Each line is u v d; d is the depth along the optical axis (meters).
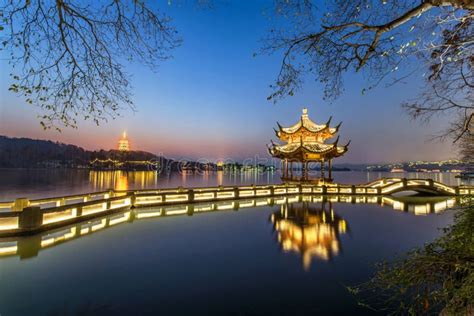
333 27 3.85
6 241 10.66
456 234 3.54
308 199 26.23
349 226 13.83
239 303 5.80
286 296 6.16
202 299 6.00
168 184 57.22
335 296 6.11
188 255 9.13
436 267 3.22
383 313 5.05
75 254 9.19
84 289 6.47
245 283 6.84
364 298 5.90
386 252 9.40
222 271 7.67
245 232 12.50
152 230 12.88
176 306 5.69
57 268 7.87
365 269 7.73
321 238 11.43
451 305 3.01
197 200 22.22
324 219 15.85
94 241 10.85
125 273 7.49
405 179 29.47
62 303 5.77
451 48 3.29
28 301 5.84
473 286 2.77
